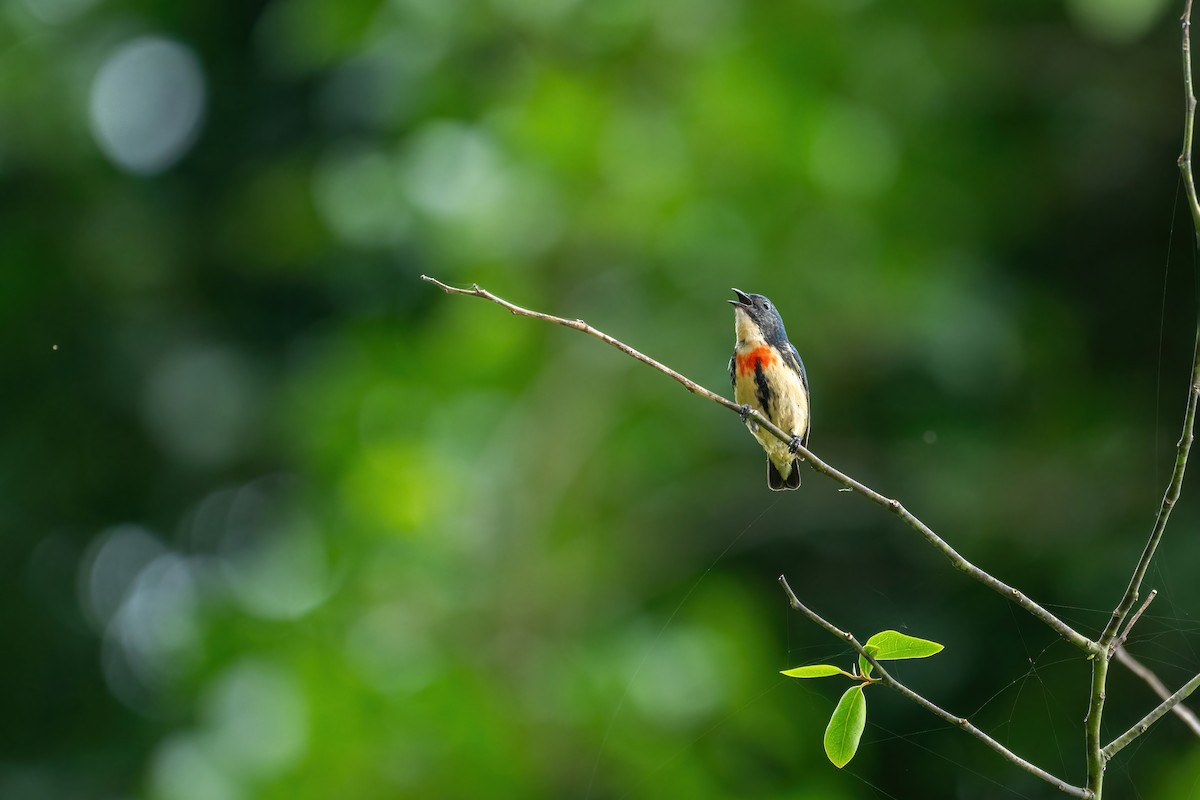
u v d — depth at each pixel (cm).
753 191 1322
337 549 1280
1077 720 1012
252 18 1683
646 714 1109
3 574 1609
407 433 1355
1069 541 1227
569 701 1126
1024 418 1327
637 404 1338
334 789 1098
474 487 1295
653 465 1327
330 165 1509
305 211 1512
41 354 1609
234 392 1605
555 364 1350
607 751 1094
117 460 1620
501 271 1339
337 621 1227
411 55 1317
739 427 1327
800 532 1302
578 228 1334
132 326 1608
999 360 1288
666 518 1306
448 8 1302
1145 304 1334
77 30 1648
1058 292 1382
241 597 1293
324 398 1410
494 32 1331
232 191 1630
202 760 1114
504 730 1116
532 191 1311
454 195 1299
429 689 1126
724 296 1334
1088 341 1355
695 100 1299
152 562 1644
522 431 1322
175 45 1692
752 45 1316
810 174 1281
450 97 1341
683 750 1097
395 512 1252
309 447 1409
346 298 1536
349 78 1465
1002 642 1177
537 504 1281
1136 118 1337
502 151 1316
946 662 1157
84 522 1634
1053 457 1284
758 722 1112
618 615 1242
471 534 1265
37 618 1619
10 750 1580
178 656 1327
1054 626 465
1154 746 966
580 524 1280
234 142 1666
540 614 1221
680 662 1134
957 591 1232
